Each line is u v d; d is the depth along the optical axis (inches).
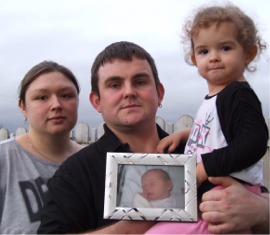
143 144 77.5
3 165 88.7
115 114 72.6
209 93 77.6
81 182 70.6
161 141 78.8
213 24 75.1
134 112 72.0
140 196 62.2
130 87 71.7
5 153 90.5
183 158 63.9
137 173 63.3
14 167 89.0
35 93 90.9
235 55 74.3
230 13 75.0
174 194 62.7
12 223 83.1
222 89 74.0
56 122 90.9
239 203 63.7
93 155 73.3
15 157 90.6
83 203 69.3
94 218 69.6
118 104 72.3
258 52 80.1
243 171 67.5
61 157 96.9
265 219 65.8
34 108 91.1
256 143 64.2
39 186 87.8
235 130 66.9
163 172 63.4
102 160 72.4
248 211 63.8
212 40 75.3
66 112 92.2
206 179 67.4
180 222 64.4
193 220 61.4
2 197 86.8
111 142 74.0
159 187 62.8
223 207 63.1
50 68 92.9
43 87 90.3
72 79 95.5
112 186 62.1
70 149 100.4
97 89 76.4
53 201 70.1
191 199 62.0
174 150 77.5
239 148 64.0
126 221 65.5
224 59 74.2
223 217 62.7
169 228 64.2
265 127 67.3
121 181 62.8
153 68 77.0
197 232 64.3
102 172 71.2
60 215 67.9
